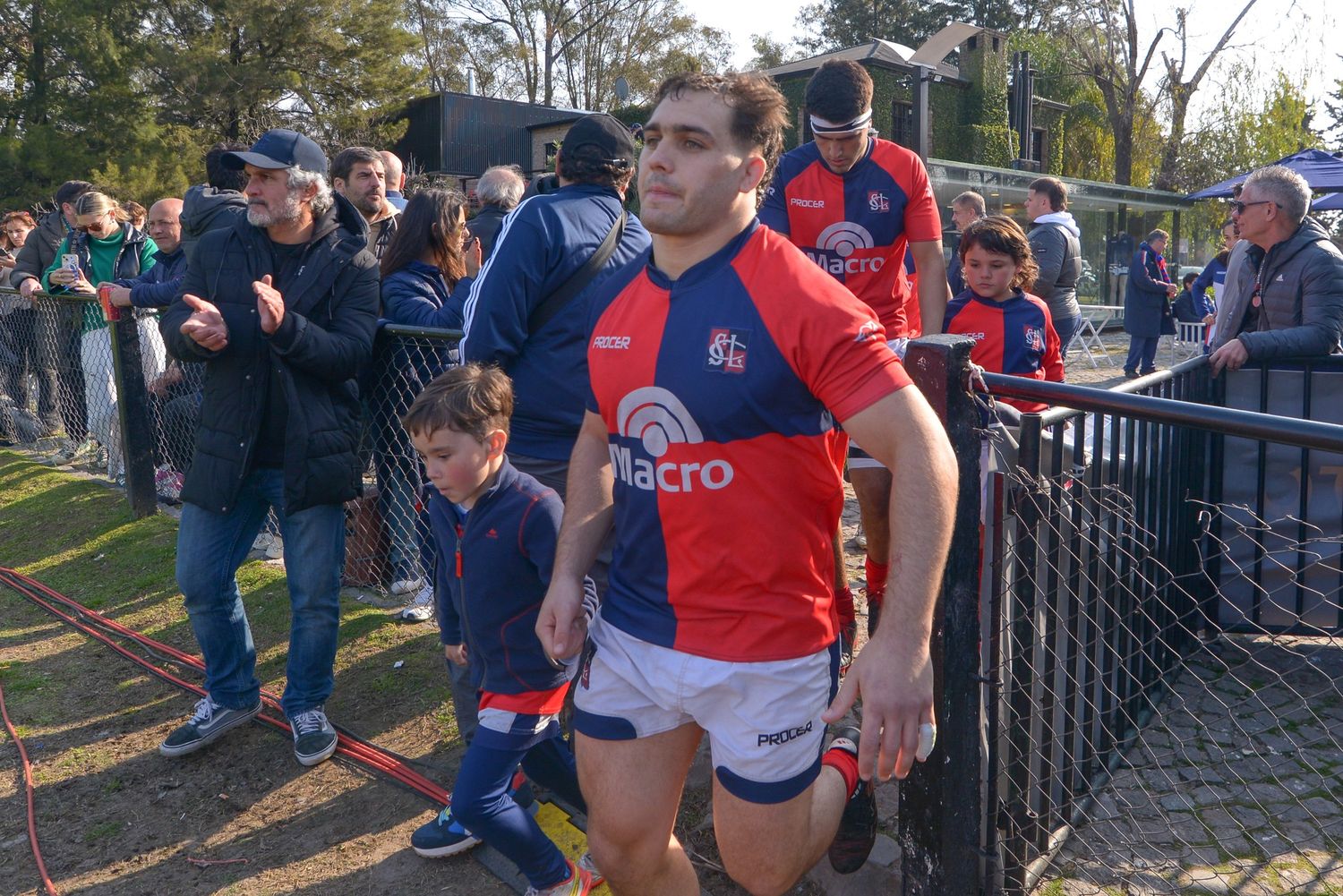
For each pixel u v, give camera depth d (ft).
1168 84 101.45
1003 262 12.05
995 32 83.30
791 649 6.00
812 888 8.77
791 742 6.09
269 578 16.63
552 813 10.01
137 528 19.60
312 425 11.03
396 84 95.81
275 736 12.05
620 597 6.44
